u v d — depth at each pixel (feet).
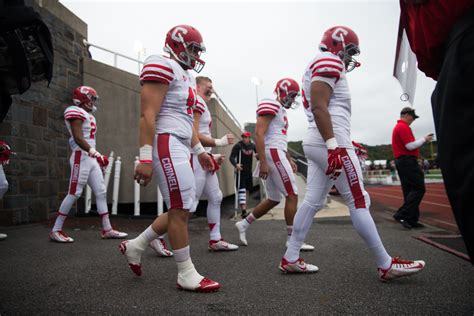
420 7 4.92
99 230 16.72
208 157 9.75
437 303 6.47
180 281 7.53
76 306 6.58
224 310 6.34
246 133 22.82
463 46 4.35
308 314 6.10
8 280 8.30
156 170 7.66
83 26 24.58
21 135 18.94
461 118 4.23
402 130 16.01
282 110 12.39
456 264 9.26
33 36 6.03
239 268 9.44
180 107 7.87
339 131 8.13
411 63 6.77
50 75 6.65
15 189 18.40
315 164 8.82
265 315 6.09
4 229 17.12
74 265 9.78
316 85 7.73
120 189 22.77
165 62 7.54
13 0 5.90
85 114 14.51
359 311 6.18
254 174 12.84
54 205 21.16
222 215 23.35
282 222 18.94
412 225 15.93
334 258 10.36
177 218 7.55
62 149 22.16
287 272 8.82
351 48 8.40
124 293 7.35
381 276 7.87
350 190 8.05
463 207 4.24
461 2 4.40
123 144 23.24
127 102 23.58
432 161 141.59
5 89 5.99
